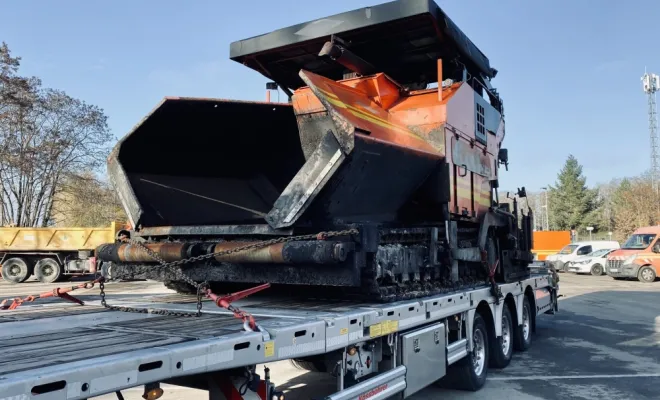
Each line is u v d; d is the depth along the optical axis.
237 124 5.75
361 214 5.35
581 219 70.69
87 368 2.22
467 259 6.60
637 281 24.98
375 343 4.52
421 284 5.61
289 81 8.09
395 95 6.80
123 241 5.27
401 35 6.83
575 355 8.84
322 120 5.62
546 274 11.30
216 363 2.82
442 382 6.65
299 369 7.36
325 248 4.18
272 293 5.59
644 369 7.82
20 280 21.75
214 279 4.87
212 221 5.90
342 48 6.73
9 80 31.72
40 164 33.78
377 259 4.71
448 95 6.64
